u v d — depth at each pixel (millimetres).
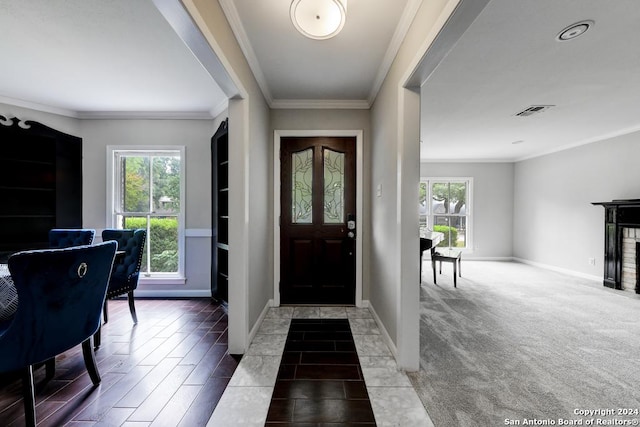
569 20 1765
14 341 1315
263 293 2875
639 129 3953
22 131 3137
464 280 4504
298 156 3258
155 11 1777
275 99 3051
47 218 3346
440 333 2504
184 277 3596
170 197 3666
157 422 1449
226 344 2316
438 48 1448
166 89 2896
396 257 2027
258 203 2613
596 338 2404
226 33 1727
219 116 3398
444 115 3533
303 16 1542
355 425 1431
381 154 2559
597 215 4535
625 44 2018
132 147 3562
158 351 2197
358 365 1990
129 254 2742
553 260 5305
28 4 1697
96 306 1684
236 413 1514
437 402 1597
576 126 3953
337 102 3102
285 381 1800
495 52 2135
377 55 2215
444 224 6414
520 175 6137
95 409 1543
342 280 3262
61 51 2215
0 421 1458
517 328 2615
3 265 1906
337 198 3258
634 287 3838
